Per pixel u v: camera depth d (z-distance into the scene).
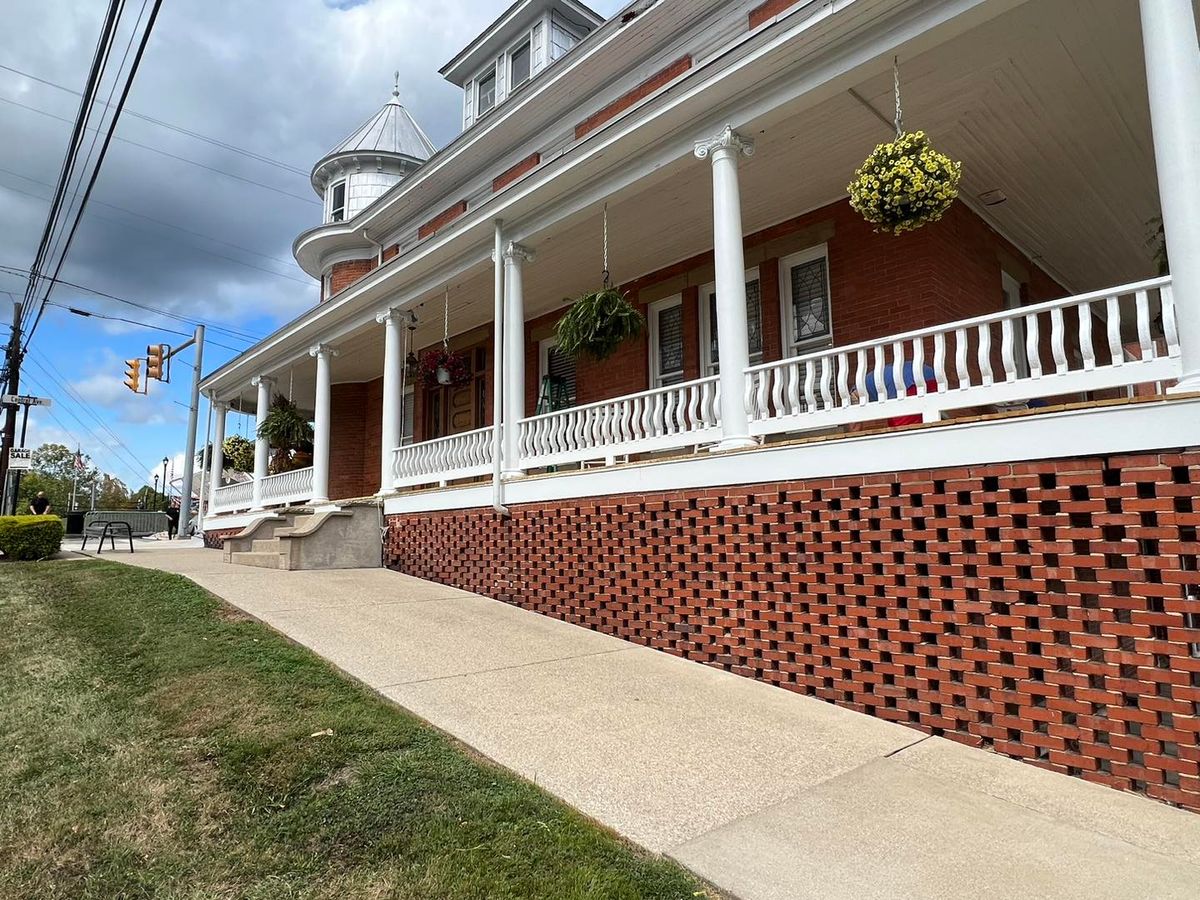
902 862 2.99
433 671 5.31
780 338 8.68
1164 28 4.27
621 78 11.01
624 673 5.57
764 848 3.08
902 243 7.71
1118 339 4.35
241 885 2.76
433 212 14.93
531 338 12.50
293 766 3.64
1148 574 3.92
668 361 10.23
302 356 13.78
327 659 5.44
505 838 3.04
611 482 7.07
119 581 8.48
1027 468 4.42
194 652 5.53
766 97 6.24
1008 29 5.64
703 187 7.93
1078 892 2.80
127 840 3.06
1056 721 4.12
